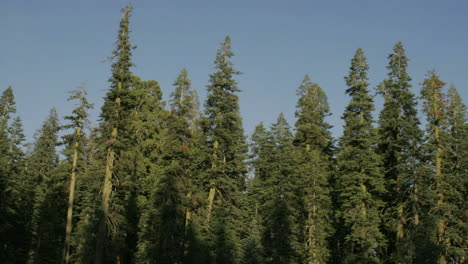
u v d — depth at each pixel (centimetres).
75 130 3350
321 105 4834
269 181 3891
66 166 3494
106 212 2983
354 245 3681
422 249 3128
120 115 3169
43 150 5019
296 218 3731
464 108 4403
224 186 3697
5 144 4334
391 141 3781
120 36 3212
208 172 3688
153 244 3359
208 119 3806
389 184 3709
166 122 4212
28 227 4472
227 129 3756
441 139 3453
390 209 3669
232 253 3534
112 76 3198
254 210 4391
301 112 4444
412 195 3416
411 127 3584
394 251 3594
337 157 3747
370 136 3672
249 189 4581
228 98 3819
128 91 3194
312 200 3638
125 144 3200
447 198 3372
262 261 3481
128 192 3659
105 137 3114
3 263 3978
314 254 3534
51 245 4441
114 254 3102
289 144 4525
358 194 3403
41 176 4997
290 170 3794
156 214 3284
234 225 3781
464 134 3866
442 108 3491
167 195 3281
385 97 4141
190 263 3275
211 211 3722
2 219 3828
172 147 3441
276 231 3597
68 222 3284
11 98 4866
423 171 3362
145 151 4141
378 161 3584
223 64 3894
